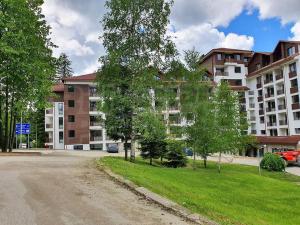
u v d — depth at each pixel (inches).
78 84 2632.9
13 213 321.7
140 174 593.3
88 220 306.2
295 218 492.4
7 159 819.4
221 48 2888.8
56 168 623.5
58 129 2842.0
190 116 1096.2
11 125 1302.9
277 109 2455.7
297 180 1053.2
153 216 324.2
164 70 1069.1
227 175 936.3
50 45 1268.5
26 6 1168.8
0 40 1088.2
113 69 1010.7
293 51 2337.6
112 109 1010.7
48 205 352.5
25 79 1155.9
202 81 1115.9
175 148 1151.6
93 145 2642.7
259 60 2731.3
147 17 1051.9
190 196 461.1
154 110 1030.4
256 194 677.3
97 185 463.2
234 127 1114.1
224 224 316.8
